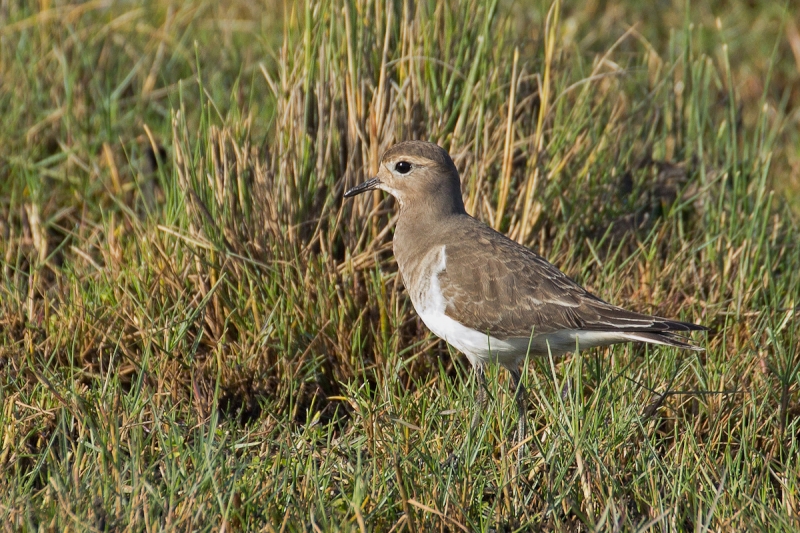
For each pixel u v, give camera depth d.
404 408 9.56
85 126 14.27
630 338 9.40
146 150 13.64
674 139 14.12
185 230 11.27
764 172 12.48
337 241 11.84
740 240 12.26
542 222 12.12
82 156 13.84
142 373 9.20
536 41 14.01
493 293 9.79
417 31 12.07
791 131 16.33
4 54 14.73
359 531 7.69
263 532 7.57
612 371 9.83
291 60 12.40
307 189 11.74
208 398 10.05
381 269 11.62
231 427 9.23
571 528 8.30
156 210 12.33
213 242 10.93
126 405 9.08
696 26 18.36
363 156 11.84
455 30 12.33
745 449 8.88
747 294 11.45
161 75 15.30
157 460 8.30
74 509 7.53
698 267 12.15
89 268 11.72
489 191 12.07
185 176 11.29
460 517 8.12
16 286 10.91
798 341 10.73
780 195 13.84
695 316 11.21
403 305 11.00
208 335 10.78
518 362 10.38
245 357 10.38
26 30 14.96
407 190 10.49
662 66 15.49
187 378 10.27
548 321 9.63
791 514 8.00
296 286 10.90
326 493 8.40
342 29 11.84
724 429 9.77
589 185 12.51
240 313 10.76
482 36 12.05
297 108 11.87
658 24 18.53
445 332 10.14
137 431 8.38
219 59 15.91
